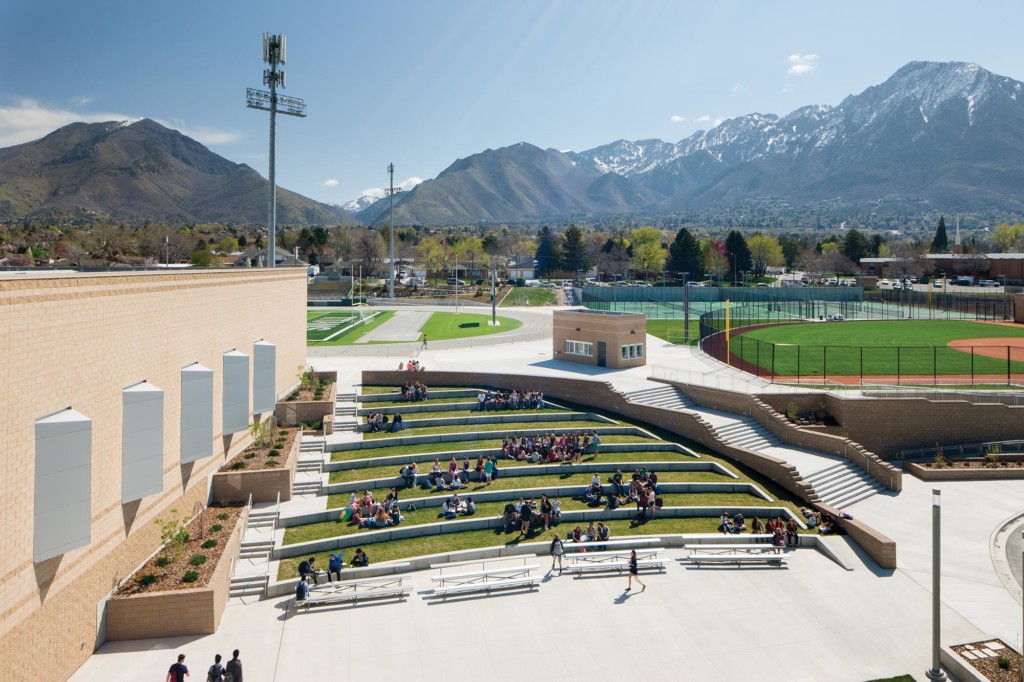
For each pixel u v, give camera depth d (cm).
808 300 13400
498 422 4900
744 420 4984
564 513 3578
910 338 8762
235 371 3881
